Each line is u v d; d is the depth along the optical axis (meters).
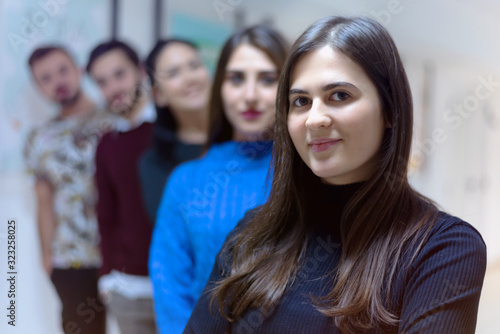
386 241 0.58
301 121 0.61
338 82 0.57
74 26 1.66
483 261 0.52
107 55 1.64
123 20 1.65
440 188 1.57
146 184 1.57
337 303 0.57
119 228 1.61
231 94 1.18
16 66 1.67
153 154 1.58
